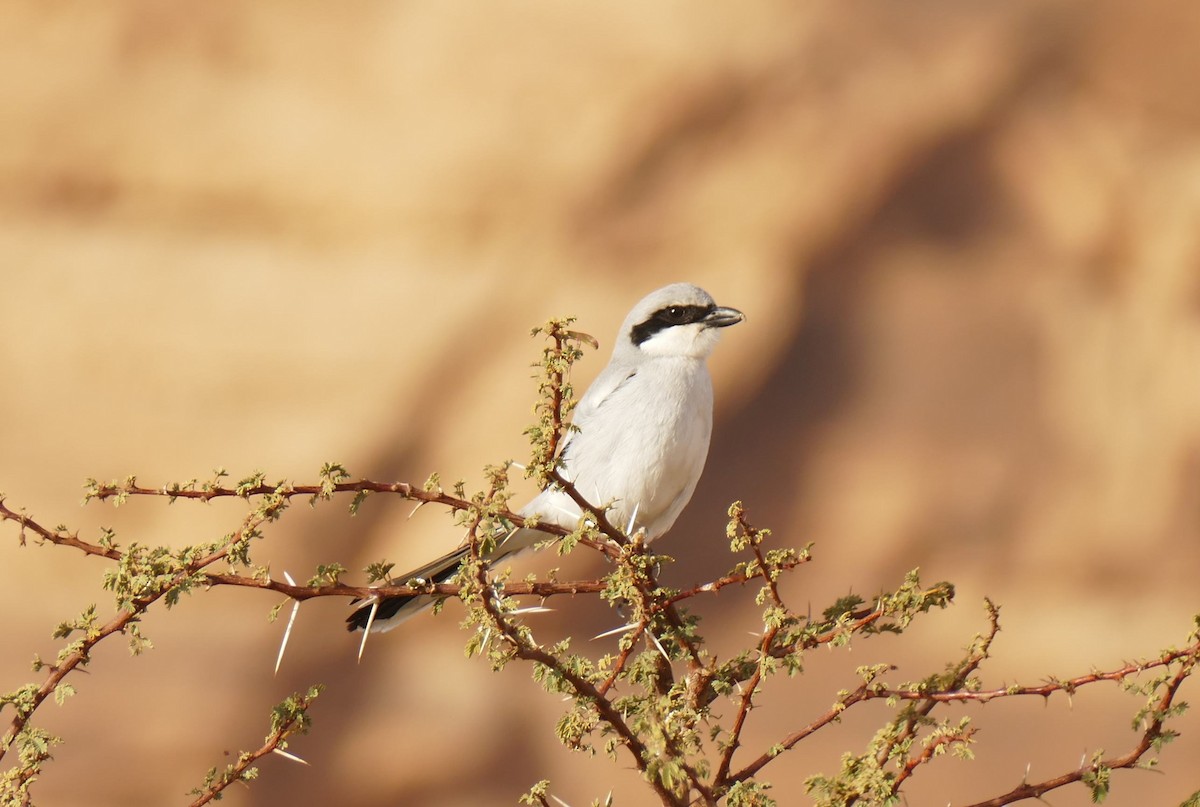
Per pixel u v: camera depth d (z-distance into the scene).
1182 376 16.08
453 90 15.42
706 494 15.83
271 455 14.98
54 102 15.19
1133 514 15.84
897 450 15.99
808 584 15.77
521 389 14.93
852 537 15.85
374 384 15.06
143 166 15.25
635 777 13.85
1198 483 15.86
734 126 15.80
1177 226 16.19
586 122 15.43
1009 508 15.91
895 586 15.78
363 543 14.87
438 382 15.05
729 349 15.53
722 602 15.59
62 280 15.16
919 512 15.83
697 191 15.68
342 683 14.42
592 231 15.48
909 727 3.85
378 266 15.32
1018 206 16.42
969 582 15.79
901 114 16.06
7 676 13.84
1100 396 16.09
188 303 15.19
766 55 15.79
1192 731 13.99
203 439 15.05
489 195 15.37
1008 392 16.16
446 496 3.76
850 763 3.71
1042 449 16.03
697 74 15.59
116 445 15.02
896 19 16.30
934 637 15.42
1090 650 15.19
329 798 13.80
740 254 15.61
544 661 3.67
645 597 3.97
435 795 13.96
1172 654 3.71
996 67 16.28
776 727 14.37
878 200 16.14
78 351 15.05
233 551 3.79
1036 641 15.31
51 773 13.18
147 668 14.13
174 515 14.95
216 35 15.36
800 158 15.82
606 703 3.73
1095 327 16.23
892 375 16.16
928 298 16.25
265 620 14.67
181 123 15.27
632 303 15.29
